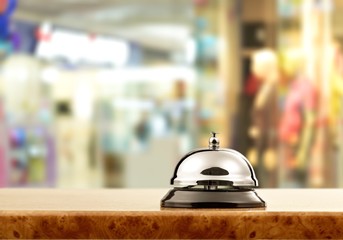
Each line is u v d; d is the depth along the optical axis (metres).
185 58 4.07
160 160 4.06
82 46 4.07
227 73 4.09
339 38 4.11
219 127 4.07
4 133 4.05
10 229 1.53
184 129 4.07
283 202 1.78
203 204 1.60
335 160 4.08
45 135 4.07
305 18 4.11
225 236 1.51
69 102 4.07
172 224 1.51
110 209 1.58
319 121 4.09
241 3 4.09
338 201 1.81
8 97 4.06
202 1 4.07
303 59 4.11
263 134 4.09
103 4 4.06
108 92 4.07
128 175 4.04
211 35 4.08
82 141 4.06
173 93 4.06
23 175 4.06
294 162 4.09
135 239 1.52
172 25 4.07
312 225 1.51
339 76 4.10
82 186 4.06
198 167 1.65
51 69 4.07
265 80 4.10
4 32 4.06
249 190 1.65
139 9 4.06
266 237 1.51
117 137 4.06
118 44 4.07
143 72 4.07
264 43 4.10
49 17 4.07
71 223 1.52
